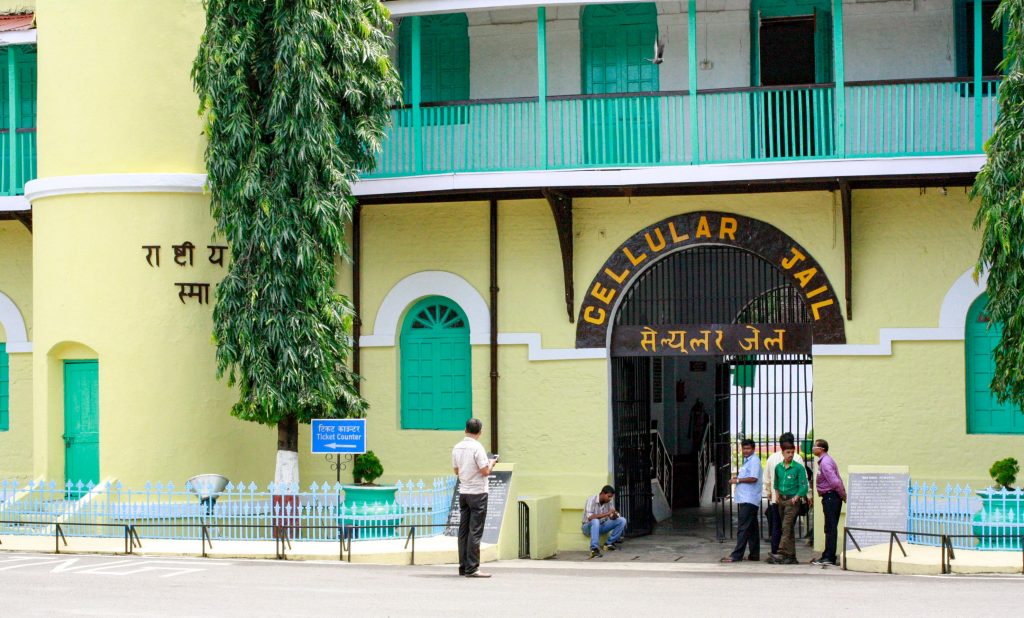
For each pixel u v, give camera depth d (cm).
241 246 1759
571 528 1942
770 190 1888
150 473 1875
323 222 1728
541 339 1977
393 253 2042
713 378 2636
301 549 1634
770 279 1939
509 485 1802
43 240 1950
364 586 1338
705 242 1925
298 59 1722
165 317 1895
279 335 1731
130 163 1908
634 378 2109
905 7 1962
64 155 1930
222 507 1759
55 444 1941
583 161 1972
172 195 1909
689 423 2622
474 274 2006
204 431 1900
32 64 2255
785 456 1744
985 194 1619
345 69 1762
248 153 1753
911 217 1870
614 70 2033
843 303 1883
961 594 1308
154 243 1897
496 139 2025
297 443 1853
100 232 1902
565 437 1962
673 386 2559
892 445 1858
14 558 1609
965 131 1912
